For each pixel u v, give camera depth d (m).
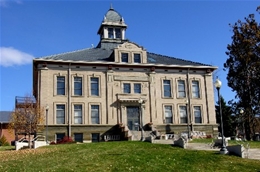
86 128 41.16
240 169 17.84
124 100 42.53
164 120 44.00
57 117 40.69
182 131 44.25
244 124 49.62
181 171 17.39
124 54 44.44
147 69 44.88
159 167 18.02
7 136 63.59
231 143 30.73
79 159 20.39
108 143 28.81
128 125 42.59
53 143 36.38
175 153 21.67
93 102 42.06
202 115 45.81
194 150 23.45
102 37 50.59
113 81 43.25
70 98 41.41
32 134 42.12
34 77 47.88
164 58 48.72
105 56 45.72
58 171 17.16
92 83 42.75
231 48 48.69
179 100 45.25
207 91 46.66
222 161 19.42
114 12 52.19
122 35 51.16
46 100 40.50
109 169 17.52
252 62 46.72
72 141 37.34
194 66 46.31
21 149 30.77
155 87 44.59
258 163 18.98
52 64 41.69
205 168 18.03
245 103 47.59
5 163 20.53
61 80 41.75
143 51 44.94
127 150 23.58
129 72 44.12
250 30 46.97
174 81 45.66
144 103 43.62
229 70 49.19
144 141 30.94
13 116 40.91
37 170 17.55
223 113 58.53
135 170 17.36
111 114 42.28
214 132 45.59
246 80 47.62
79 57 43.88
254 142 31.95
